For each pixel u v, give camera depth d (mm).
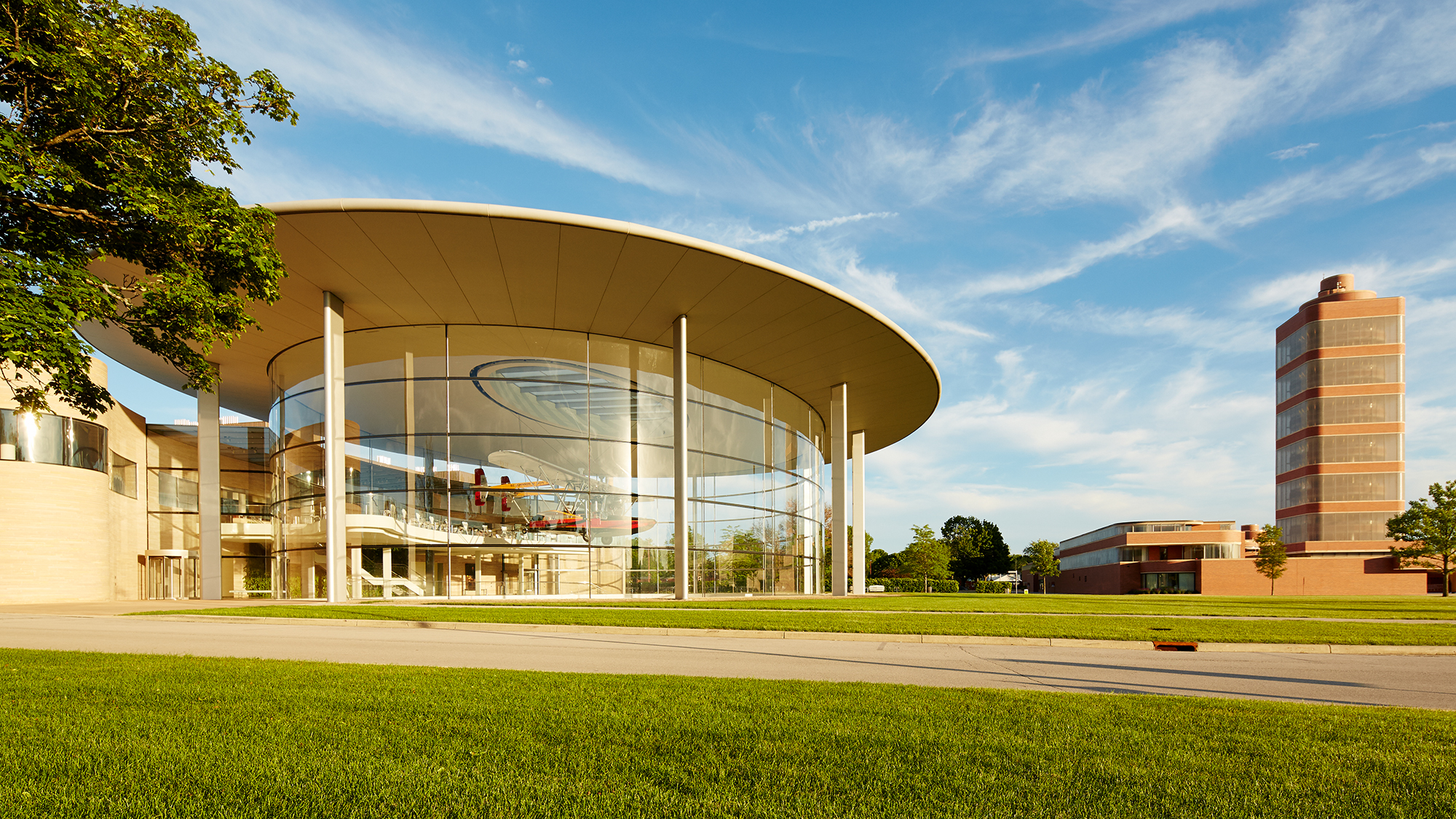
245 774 4070
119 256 9289
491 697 6262
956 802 3736
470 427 24766
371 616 15414
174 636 12531
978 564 100938
